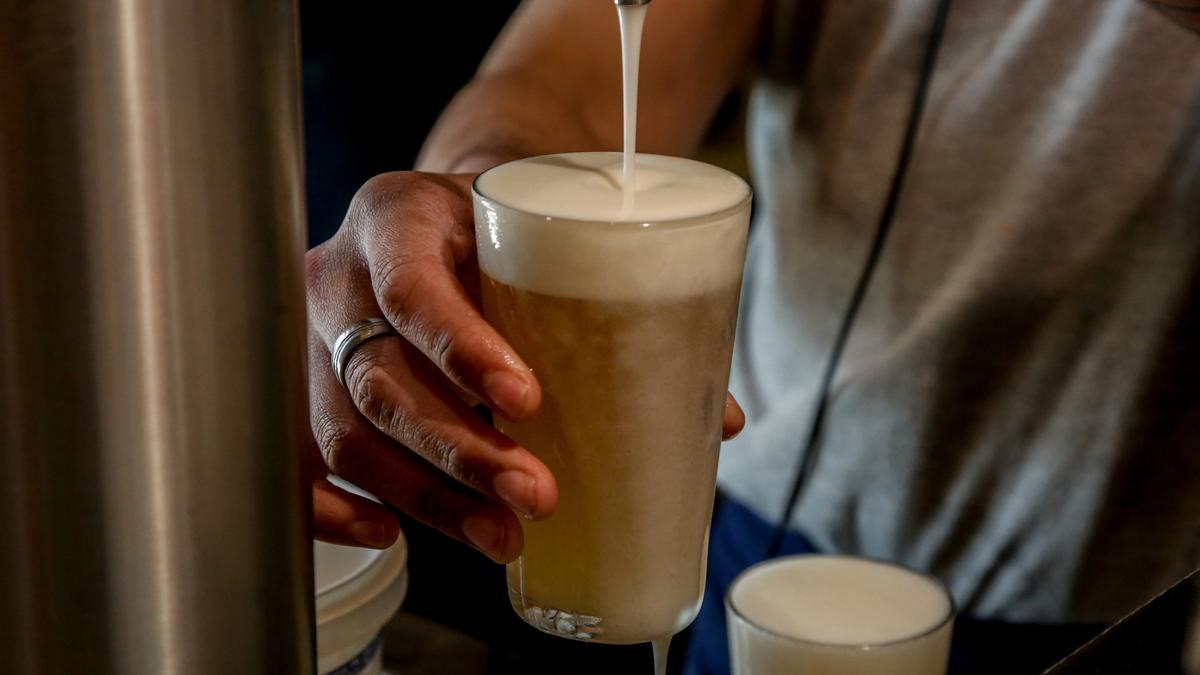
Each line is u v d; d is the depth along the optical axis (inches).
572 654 52.9
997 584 45.9
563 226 25.0
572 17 45.6
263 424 20.5
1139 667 25.8
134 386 19.7
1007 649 46.1
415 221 28.4
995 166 43.1
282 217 20.3
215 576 20.5
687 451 26.7
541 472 26.3
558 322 25.6
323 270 30.0
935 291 44.2
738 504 50.5
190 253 19.7
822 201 45.6
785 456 47.8
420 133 98.7
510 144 39.8
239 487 20.4
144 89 19.1
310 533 21.5
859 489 46.6
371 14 95.0
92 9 18.6
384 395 27.6
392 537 29.4
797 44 45.8
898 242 44.5
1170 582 43.9
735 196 26.2
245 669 20.9
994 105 42.8
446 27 97.3
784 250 47.2
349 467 28.9
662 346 25.7
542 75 44.3
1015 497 44.9
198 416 20.0
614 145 44.4
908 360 44.6
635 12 25.7
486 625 53.4
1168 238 41.5
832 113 45.1
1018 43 42.2
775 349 48.4
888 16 43.8
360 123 97.9
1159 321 42.0
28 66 18.5
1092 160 41.8
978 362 44.1
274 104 20.0
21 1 18.3
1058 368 43.5
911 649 32.4
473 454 26.6
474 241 29.7
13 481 19.6
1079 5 41.6
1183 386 42.3
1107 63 41.1
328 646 30.4
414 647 34.8
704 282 25.7
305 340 21.1
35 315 19.3
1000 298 43.2
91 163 19.1
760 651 33.1
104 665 20.2
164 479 19.9
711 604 50.8
